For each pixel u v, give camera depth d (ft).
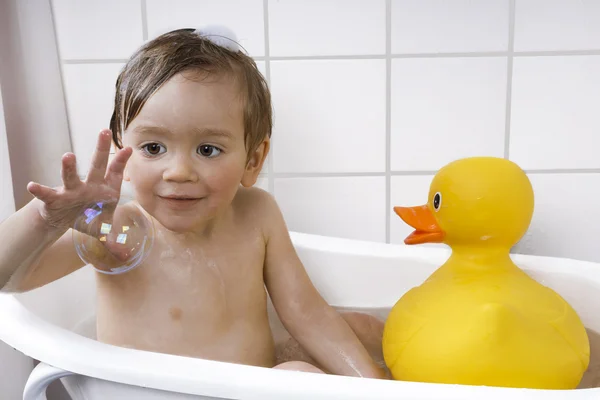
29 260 2.23
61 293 2.98
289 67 3.82
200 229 2.70
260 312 2.82
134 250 2.25
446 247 3.95
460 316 2.25
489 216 2.40
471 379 2.15
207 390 1.81
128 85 2.36
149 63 2.36
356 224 4.03
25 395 2.04
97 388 2.00
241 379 1.80
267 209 2.95
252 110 2.50
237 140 2.40
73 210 2.10
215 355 2.61
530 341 2.15
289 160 3.94
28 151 3.72
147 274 2.61
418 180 3.96
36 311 2.75
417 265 3.40
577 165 3.90
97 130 3.90
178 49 2.38
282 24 3.77
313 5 3.75
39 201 2.19
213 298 2.65
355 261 3.48
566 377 2.20
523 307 2.27
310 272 3.53
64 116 3.84
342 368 2.74
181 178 2.26
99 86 3.86
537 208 3.96
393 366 2.45
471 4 3.73
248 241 2.82
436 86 3.84
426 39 3.77
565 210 3.95
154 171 2.29
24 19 3.58
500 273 2.45
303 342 2.86
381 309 3.43
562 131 3.86
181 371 1.85
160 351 2.56
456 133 3.90
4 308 2.26
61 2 3.74
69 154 1.99
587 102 3.82
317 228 4.03
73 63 3.83
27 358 3.48
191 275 2.65
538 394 1.70
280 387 1.77
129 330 2.58
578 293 2.99
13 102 3.65
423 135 3.90
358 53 3.80
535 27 3.74
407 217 2.56
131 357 1.94
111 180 2.12
